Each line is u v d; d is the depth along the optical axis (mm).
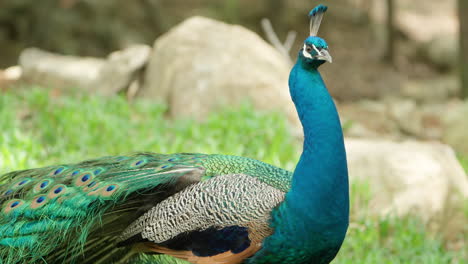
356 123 18969
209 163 6598
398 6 40000
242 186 6094
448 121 17016
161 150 11852
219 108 15000
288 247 5895
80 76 18656
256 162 6648
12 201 6473
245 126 12609
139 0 30266
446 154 11938
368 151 11586
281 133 12664
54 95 18172
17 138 12016
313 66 5961
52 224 6215
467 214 10984
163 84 16312
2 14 28031
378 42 35719
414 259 9391
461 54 22719
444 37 34406
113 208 6199
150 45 30000
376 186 10961
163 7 33688
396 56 34125
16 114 14391
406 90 29875
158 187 6215
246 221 5926
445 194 10945
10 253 6289
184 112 15211
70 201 6219
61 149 12094
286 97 15188
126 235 6336
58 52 28078
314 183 5789
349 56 34156
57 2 28656
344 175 5875
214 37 16406
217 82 15344
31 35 28328
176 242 6113
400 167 11086
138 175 6309
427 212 10695
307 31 35594
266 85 15250
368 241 9867
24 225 6301
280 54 17031
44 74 19109
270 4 34812
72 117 13508
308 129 5910
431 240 10039
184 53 16297
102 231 6340
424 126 20031
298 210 5809
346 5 38250
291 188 5961
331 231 5871
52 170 6785
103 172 6492
